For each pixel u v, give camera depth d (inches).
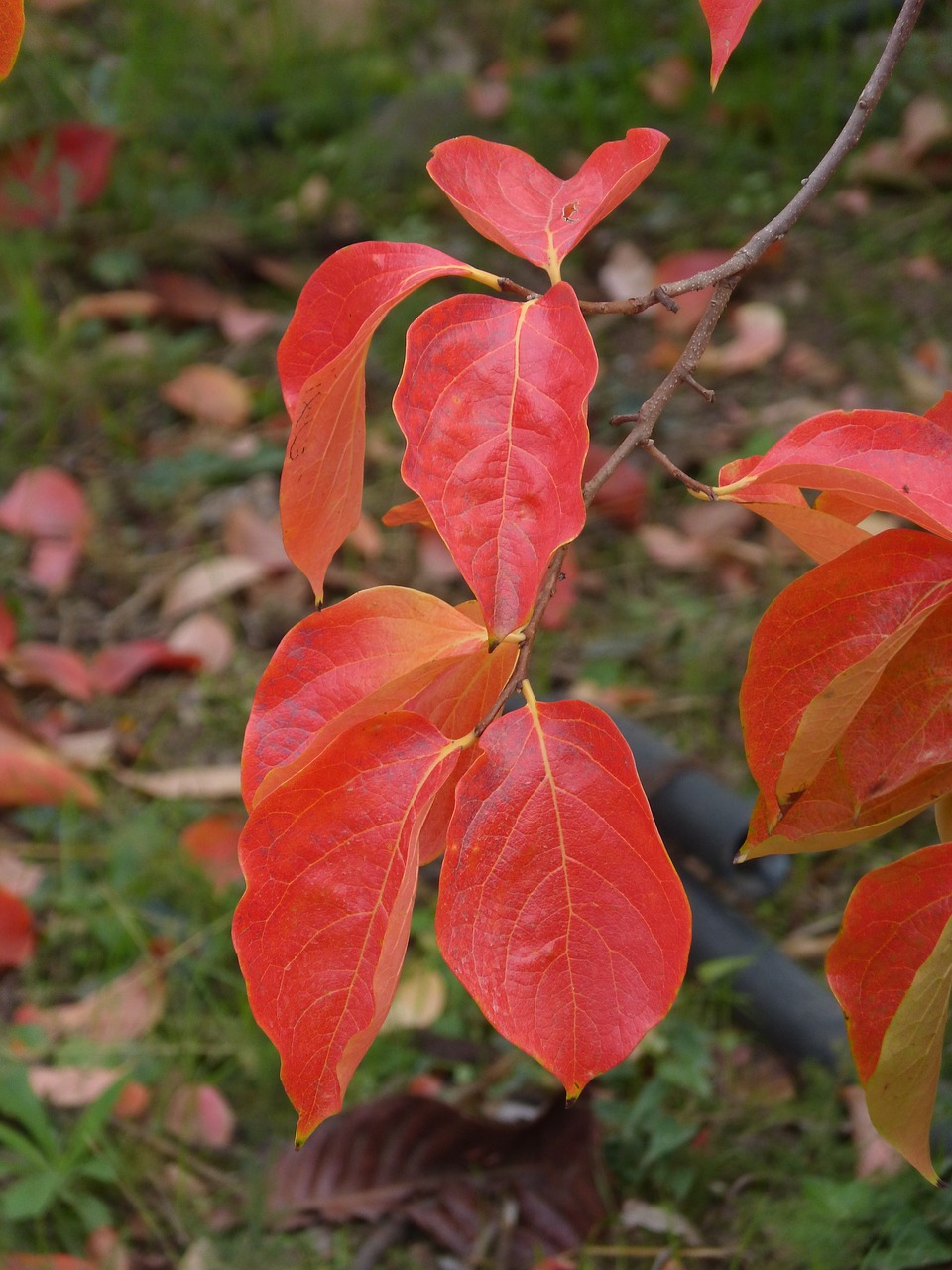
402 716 33.2
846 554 34.2
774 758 35.0
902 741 35.0
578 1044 32.6
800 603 34.5
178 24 140.8
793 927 65.2
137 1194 53.7
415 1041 58.3
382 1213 52.3
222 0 149.3
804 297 110.3
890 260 112.7
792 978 59.6
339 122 134.9
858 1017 35.3
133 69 135.3
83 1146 51.0
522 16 148.1
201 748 77.0
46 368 103.5
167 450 100.2
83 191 116.0
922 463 33.9
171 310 111.8
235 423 101.2
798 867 67.6
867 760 35.1
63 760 74.4
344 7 145.4
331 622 34.2
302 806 32.9
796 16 133.6
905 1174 49.7
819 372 102.0
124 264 113.3
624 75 130.0
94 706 80.4
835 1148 53.0
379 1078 57.8
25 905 62.7
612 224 120.9
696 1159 53.2
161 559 91.3
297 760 33.7
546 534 31.7
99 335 109.0
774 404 99.4
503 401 32.2
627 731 70.2
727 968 57.3
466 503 31.9
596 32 142.7
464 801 32.9
